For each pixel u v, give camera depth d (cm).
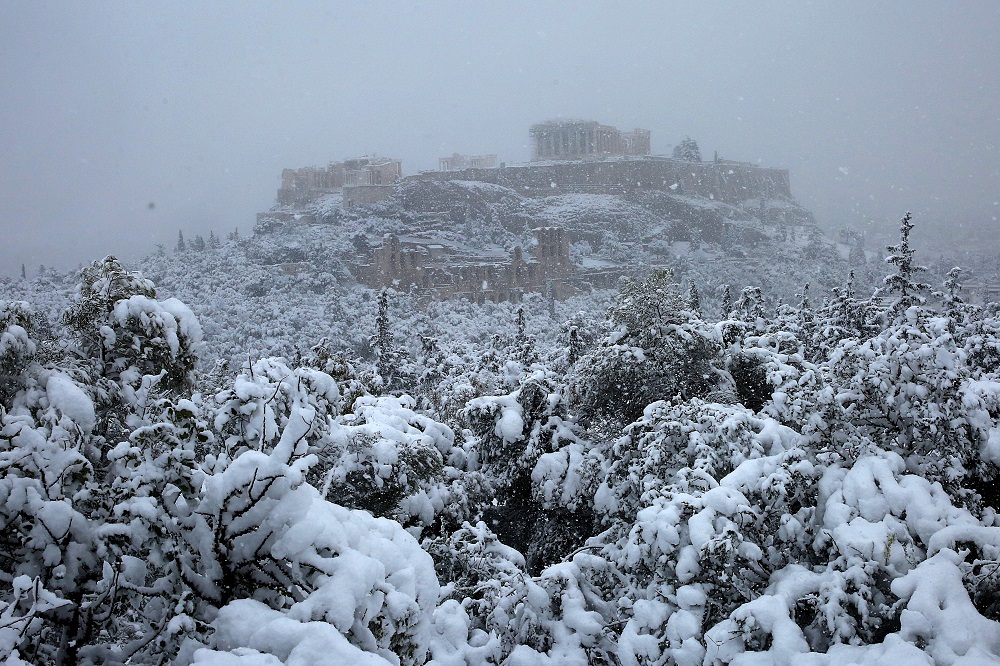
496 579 974
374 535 579
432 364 3653
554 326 10244
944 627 678
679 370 1518
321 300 11319
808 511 898
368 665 441
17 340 814
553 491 1411
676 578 889
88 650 538
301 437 524
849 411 961
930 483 854
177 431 645
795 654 734
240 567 521
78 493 620
